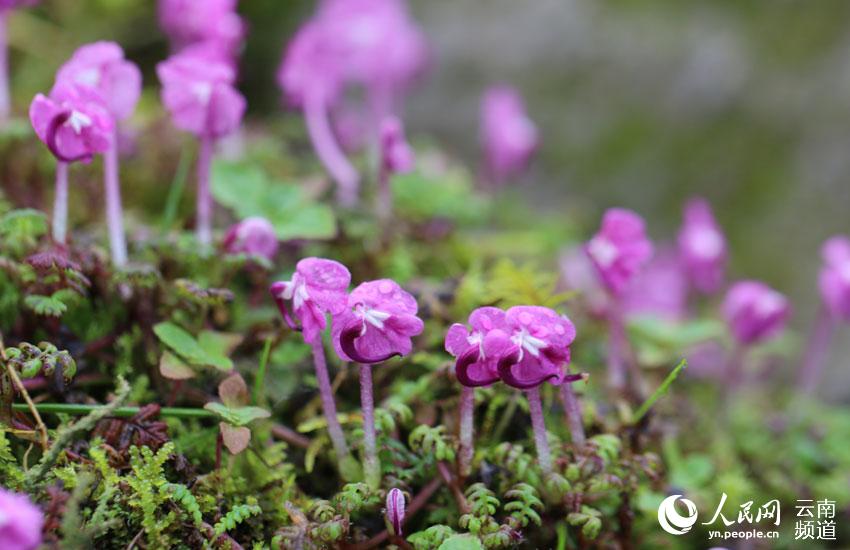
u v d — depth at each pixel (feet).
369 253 1.51
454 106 2.32
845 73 2.14
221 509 1.25
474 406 1.34
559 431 1.36
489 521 1.24
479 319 1.21
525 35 2.34
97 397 1.32
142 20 2.07
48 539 1.18
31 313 1.32
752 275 2.11
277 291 1.24
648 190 2.23
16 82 1.78
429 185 1.70
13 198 1.49
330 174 1.64
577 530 1.29
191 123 1.37
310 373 1.36
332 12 1.67
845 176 2.10
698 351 1.66
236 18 1.53
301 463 1.32
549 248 1.76
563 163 2.27
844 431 1.62
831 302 1.55
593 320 1.57
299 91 1.61
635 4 2.33
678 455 1.49
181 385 1.32
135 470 1.22
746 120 2.20
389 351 1.22
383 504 1.25
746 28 2.24
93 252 1.34
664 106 2.26
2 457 1.21
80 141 1.28
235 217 1.51
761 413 1.64
